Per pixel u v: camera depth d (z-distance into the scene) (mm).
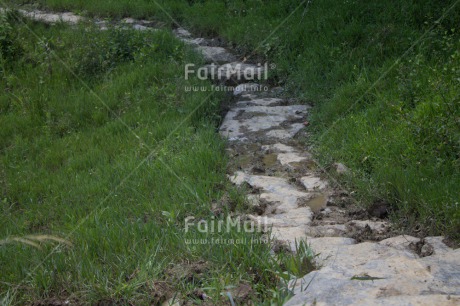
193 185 5875
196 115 8000
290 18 10422
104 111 8586
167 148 6914
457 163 5664
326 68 8875
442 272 3801
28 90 9398
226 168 6562
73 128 8375
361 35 9320
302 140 7320
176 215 5285
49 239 5035
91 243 4770
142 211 5492
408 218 5160
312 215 5363
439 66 7609
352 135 6840
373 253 4359
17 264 4645
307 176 6316
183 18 11828
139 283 4070
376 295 3516
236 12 11562
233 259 4301
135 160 6781
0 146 8203
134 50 10070
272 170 6551
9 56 10320
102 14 12172
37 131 8445
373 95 7672
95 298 4020
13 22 11453
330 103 7836
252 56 9953
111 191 6066
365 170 6176
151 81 9141
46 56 10039
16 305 4168
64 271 4426
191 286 4020
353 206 5586
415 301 3375
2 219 6008
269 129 7680
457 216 4754
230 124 7883
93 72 9781
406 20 9336
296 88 8844
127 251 4598
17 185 6859
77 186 6477
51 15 12180
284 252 4496
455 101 6391
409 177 5516
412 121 6328
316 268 4156
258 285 3971
